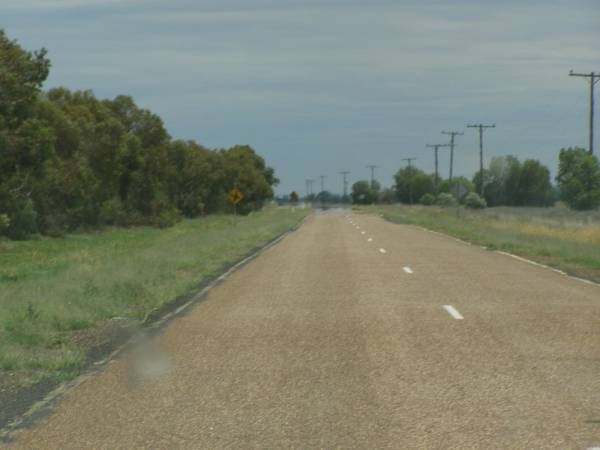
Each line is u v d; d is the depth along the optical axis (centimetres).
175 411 807
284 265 2686
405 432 720
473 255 3081
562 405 808
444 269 2464
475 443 684
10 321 1355
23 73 3450
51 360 1069
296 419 769
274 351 1135
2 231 4394
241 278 2278
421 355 1084
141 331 1358
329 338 1237
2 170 3525
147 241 4306
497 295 1773
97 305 1609
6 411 824
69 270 2295
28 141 3475
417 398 845
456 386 897
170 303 1748
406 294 1806
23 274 2461
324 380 939
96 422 771
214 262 2831
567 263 2708
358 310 1552
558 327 1313
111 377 984
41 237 4662
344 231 5400
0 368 1041
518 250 3309
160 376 980
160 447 688
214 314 1543
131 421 772
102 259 2867
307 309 1584
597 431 716
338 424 750
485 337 1221
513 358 1053
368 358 1070
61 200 5081
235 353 1125
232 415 788
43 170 3697
